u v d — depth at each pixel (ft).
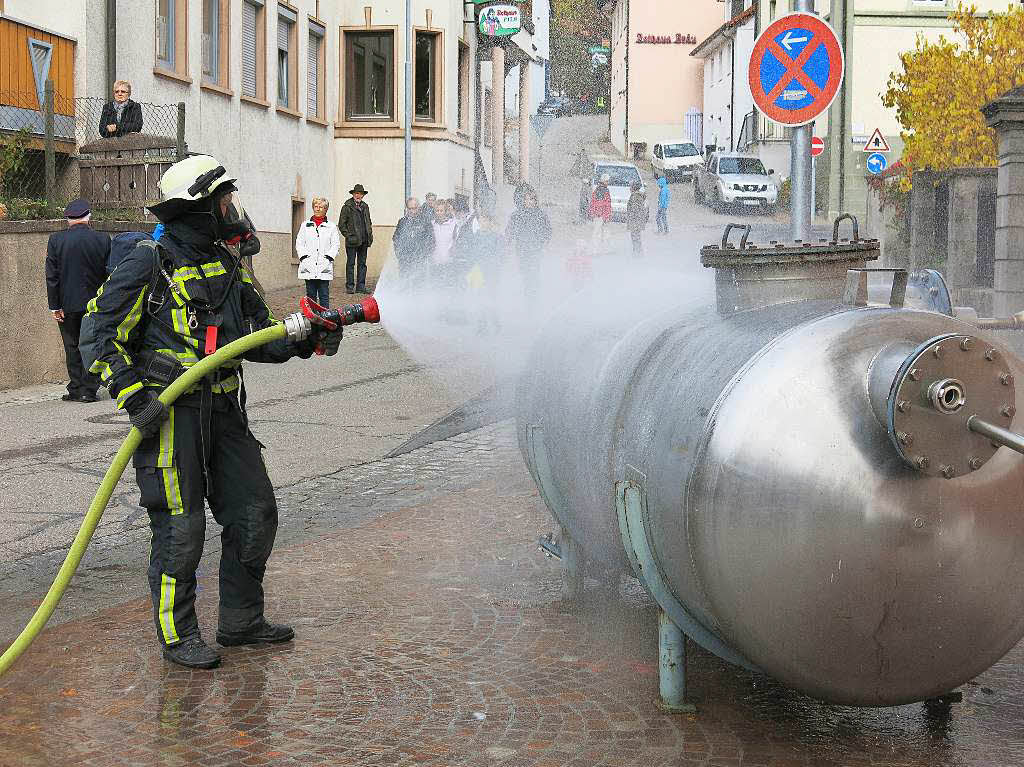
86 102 54.90
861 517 11.25
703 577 11.90
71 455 29.48
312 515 23.30
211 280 15.12
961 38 118.93
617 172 116.16
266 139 78.69
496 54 122.11
